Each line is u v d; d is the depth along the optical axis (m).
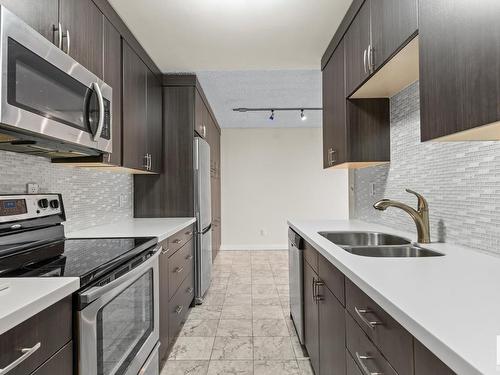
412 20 1.28
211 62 2.88
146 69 2.71
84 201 2.27
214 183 5.02
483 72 0.81
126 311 1.38
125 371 1.34
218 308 3.07
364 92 2.04
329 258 1.33
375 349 0.91
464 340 0.55
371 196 2.52
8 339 0.71
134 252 1.53
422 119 1.10
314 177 6.07
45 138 1.27
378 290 0.82
